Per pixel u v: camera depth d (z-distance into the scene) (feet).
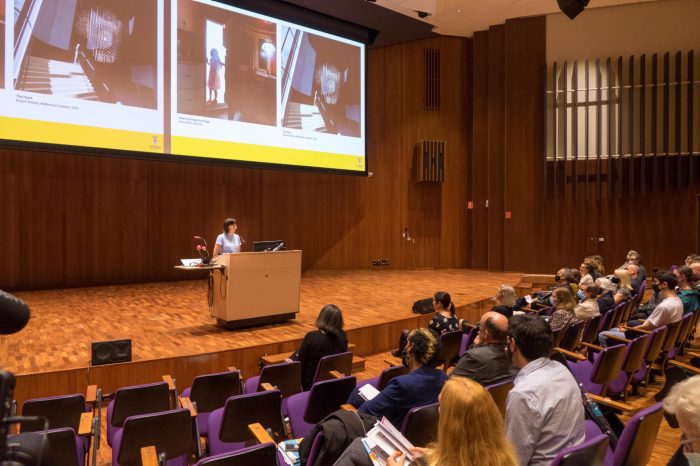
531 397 6.48
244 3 27.71
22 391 13.05
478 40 39.99
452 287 30.09
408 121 40.04
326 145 31.53
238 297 17.83
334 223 38.17
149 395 10.16
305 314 21.39
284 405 11.47
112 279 29.55
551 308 18.11
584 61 36.60
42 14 21.39
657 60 35.19
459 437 4.46
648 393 14.43
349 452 5.87
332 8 31.35
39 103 21.27
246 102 27.63
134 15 23.76
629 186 35.55
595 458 5.85
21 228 26.76
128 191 29.99
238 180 34.19
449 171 40.40
